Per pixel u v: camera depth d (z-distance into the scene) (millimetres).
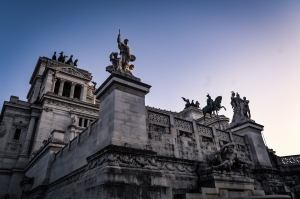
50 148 26188
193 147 18609
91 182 12484
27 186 29531
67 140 40531
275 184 22406
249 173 18484
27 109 43938
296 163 25750
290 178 24875
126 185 11727
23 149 39438
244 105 27875
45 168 25875
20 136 41719
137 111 15312
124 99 15047
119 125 13820
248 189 17062
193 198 13664
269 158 25391
